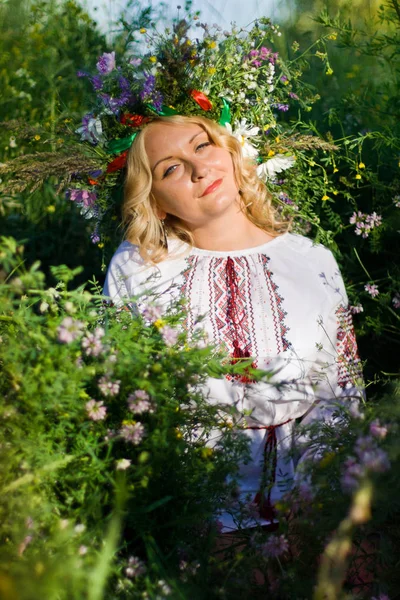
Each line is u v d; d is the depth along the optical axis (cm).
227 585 184
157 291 256
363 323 308
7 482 169
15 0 471
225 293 252
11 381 178
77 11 465
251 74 298
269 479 233
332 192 320
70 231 382
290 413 246
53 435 180
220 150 257
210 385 238
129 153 263
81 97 427
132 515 183
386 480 172
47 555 158
